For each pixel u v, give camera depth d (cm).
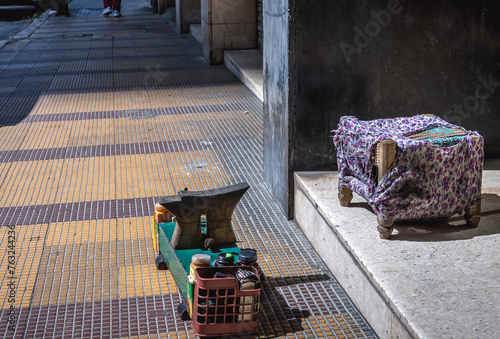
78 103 923
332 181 472
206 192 398
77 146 716
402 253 362
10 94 988
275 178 539
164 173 623
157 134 759
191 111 863
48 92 1000
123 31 1678
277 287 405
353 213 416
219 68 1180
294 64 474
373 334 352
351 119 413
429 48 488
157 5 2084
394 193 370
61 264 443
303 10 464
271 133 542
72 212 534
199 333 346
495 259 354
